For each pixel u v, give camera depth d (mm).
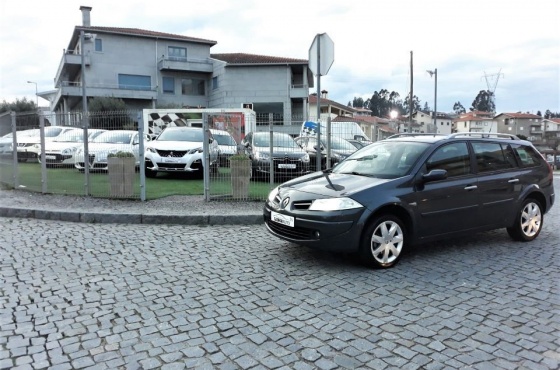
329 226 4961
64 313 3859
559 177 23047
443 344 3346
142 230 7074
